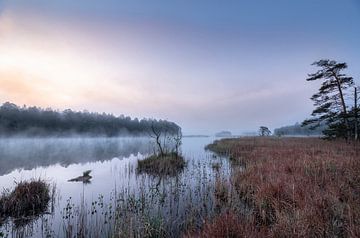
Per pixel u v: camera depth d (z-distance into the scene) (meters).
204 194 9.79
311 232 5.12
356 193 7.52
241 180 11.04
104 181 14.19
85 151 38.16
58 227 7.30
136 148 46.12
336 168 10.83
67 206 9.18
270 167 12.12
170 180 13.77
